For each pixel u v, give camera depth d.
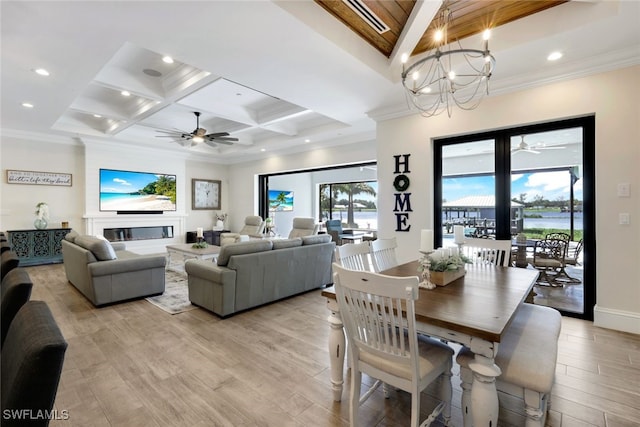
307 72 3.34
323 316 3.51
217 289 3.42
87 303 3.88
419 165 4.33
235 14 2.37
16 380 0.70
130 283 3.95
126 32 2.63
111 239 7.22
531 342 1.68
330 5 2.65
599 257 3.11
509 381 1.43
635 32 2.62
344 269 1.54
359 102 4.27
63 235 6.22
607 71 3.05
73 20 2.48
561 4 2.64
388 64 3.51
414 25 2.65
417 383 1.44
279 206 10.51
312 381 2.21
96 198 6.88
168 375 2.27
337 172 10.62
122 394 2.04
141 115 5.24
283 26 2.53
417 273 2.29
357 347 1.66
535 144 3.64
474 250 2.99
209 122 6.41
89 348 2.69
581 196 3.36
